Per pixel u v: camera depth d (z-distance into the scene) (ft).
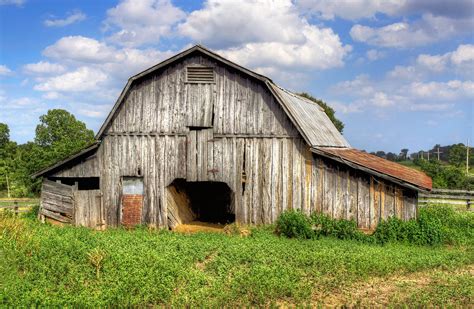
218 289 42.60
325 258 53.93
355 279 47.09
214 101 77.25
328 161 72.79
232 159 76.64
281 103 74.02
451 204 109.60
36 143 173.99
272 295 41.55
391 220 68.74
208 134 77.36
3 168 189.78
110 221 79.82
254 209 75.87
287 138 74.90
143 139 79.10
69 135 176.04
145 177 79.10
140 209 78.84
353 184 71.36
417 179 76.74
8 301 38.19
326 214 72.49
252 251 57.11
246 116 76.33
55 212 81.92
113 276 45.14
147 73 78.07
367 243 67.46
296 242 65.51
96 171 80.53
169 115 78.38
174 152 78.18
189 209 92.89
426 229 67.56
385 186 69.67
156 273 45.70
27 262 49.29
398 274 50.26
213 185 107.04
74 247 55.11
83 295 40.32
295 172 74.43
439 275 50.16
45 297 39.32
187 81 77.71
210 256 56.70
